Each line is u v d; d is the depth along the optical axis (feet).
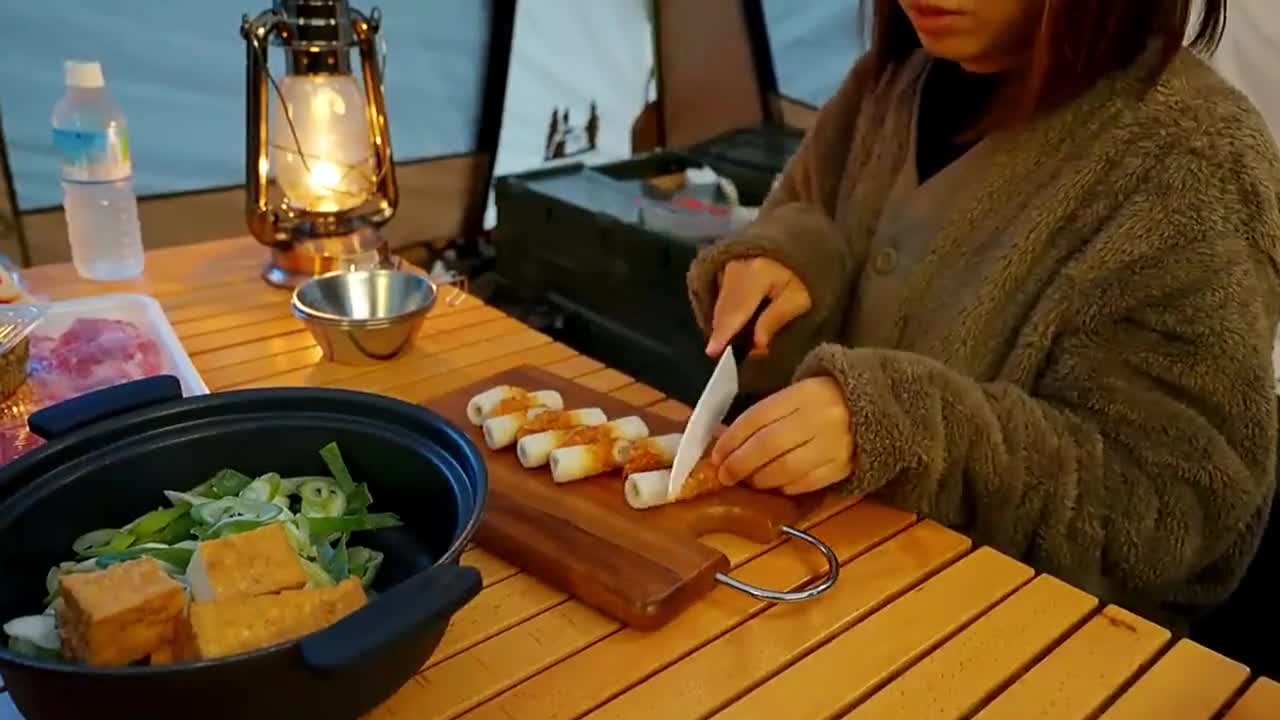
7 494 1.97
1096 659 2.13
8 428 2.76
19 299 3.40
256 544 1.88
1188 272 2.63
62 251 6.35
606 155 8.85
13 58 5.90
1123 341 2.72
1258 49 5.38
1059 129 2.96
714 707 1.96
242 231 7.17
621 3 8.29
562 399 3.10
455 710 1.93
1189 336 2.61
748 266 3.50
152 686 1.48
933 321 3.17
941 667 2.10
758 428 2.60
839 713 1.96
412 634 1.57
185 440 2.22
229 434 2.27
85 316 3.49
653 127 9.01
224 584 1.80
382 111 4.06
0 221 6.09
